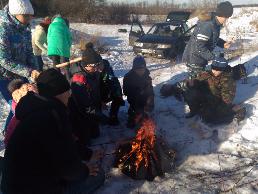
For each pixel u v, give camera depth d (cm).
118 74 982
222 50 1097
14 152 258
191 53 611
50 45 629
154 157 414
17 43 443
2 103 680
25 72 436
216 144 488
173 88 672
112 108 558
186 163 447
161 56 1170
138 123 541
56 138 259
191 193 387
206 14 593
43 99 262
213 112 530
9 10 434
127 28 2353
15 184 263
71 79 500
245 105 583
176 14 1413
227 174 418
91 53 485
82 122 468
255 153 461
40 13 2884
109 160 452
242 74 711
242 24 2123
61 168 268
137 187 399
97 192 391
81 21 2859
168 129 542
